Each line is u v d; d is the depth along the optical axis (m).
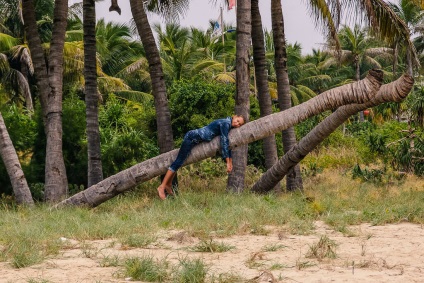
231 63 67.38
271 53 70.19
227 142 13.92
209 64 55.59
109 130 26.06
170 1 21.92
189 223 11.68
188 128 29.20
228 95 29.66
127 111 35.91
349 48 74.19
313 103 13.84
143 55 59.75
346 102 13.56
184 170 23.80
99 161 19.08
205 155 14.23
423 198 16.61
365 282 6.68
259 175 24.95
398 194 17.69
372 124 45.00
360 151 32.88
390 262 7.95
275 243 9.66
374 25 18.92
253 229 11.16
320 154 34.88
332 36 20.16
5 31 47.38
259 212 12.73
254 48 20.94
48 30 46.34
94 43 19.17
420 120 24.83
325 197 16.77
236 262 7.96
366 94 13.25
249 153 28.58
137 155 22.03
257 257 8.28
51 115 17.33
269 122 13.98
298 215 12.95
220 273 7.09
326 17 19.97
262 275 6.79
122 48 57.94
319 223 12.41
